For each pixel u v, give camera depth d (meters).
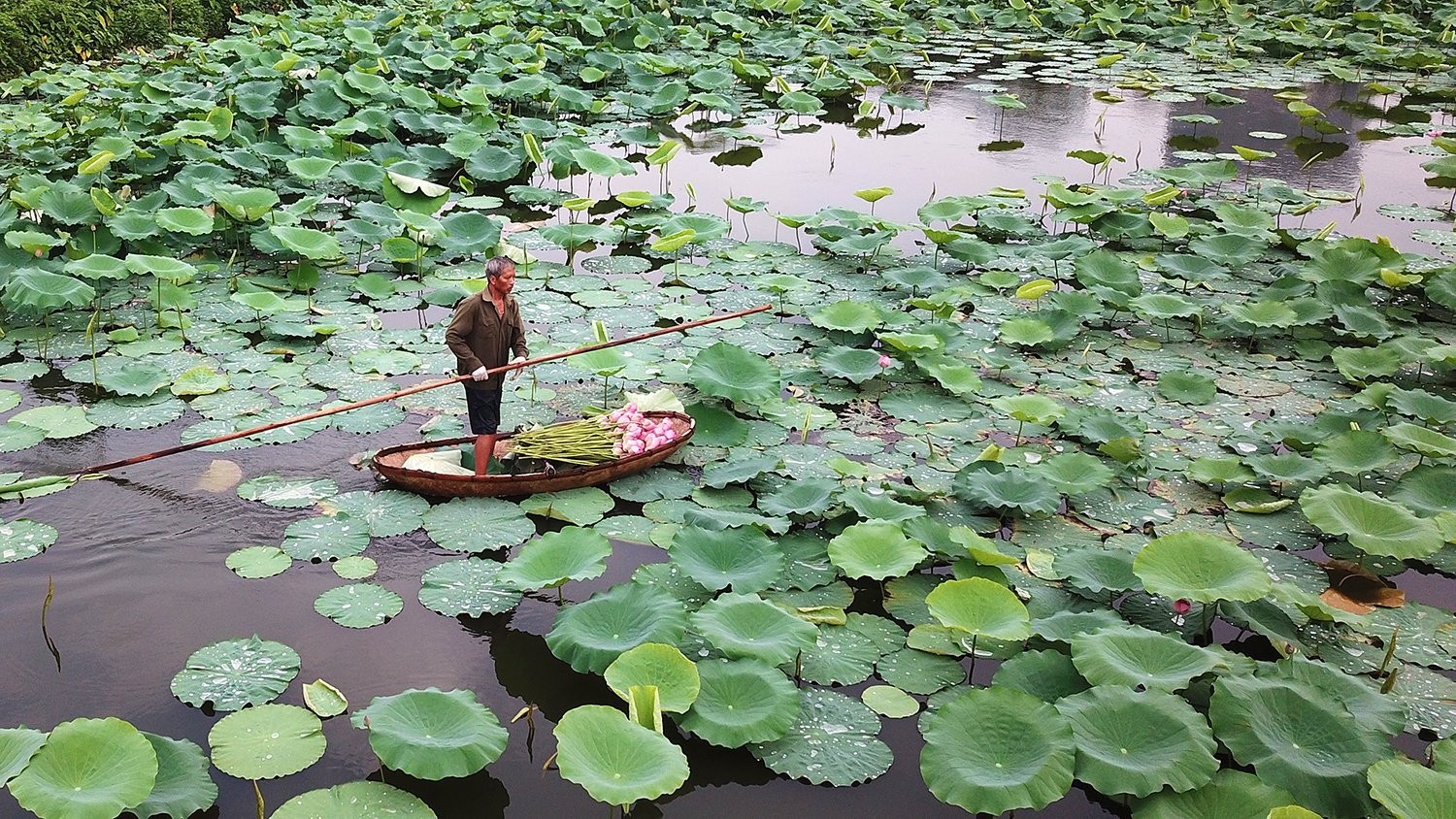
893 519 6.48
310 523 6.57
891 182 14.84
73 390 8.21
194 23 20.83
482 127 15.42
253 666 5.36
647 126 16.62
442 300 10.10
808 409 8.32
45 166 12.38
